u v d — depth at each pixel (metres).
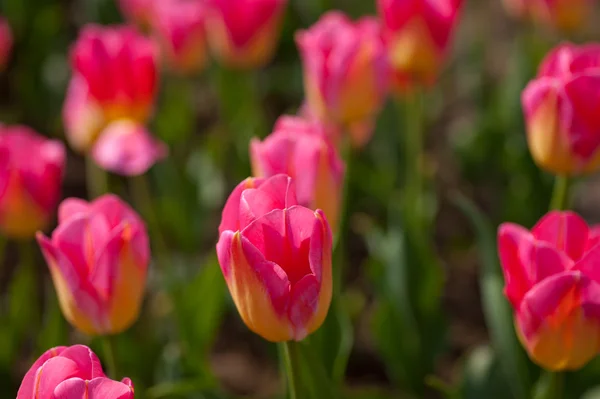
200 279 1.04
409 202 1.13
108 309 0.86
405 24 1.04
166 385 0.97
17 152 0.99
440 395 1.19
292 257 0.77
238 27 1.14
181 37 1.22
